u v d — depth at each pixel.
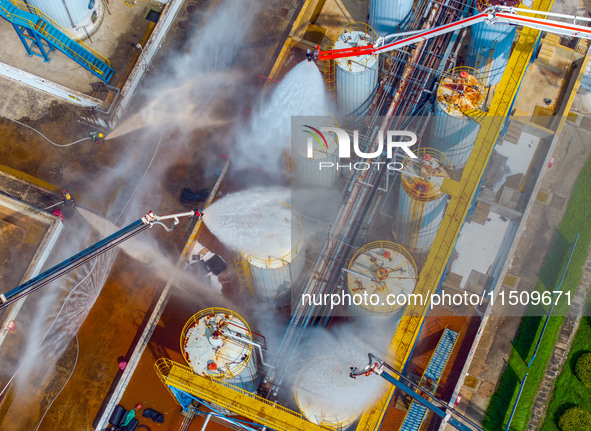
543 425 53.97
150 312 53.25
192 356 41.47
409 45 51.91
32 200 57.09
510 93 49.66
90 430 50.22
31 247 55.44
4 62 60.16
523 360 55.12
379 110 51.19
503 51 52.41
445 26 47.72
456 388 49.59
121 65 60.84
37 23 57.69
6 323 52.50
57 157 58.72
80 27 60.03
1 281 54.66
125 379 49.38
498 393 54.19
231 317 42.19
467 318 51.59
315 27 57.28
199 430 48.19
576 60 58.91
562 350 55.75
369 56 48.03
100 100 58.94
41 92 60.59
